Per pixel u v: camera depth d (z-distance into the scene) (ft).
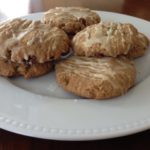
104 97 0.55
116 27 0.67
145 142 0.51
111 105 0.55
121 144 0.50
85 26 0.76
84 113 0.53
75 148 0.50
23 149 0.50
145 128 0.49
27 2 1.02
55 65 0.65
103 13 0.90
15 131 0.49
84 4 1.02
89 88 0.56
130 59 0.68
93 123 0.51
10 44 0.64
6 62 0.64
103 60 0.62
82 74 0.59
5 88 0.60
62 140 0.49
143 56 0.71
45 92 0.62
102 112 0.53
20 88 0.60
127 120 0.51
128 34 0.66
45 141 0.51
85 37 0.66
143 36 0.75
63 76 0.61
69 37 0.74
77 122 0.51
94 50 0.63
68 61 0.64
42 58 0.63
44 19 0.78
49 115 0.52
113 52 0.62
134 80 0.61
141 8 0.99
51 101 0.56
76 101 0.55
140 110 0.53
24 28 0.68
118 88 0.56
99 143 0.51
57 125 0.50
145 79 0.62
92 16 0.78
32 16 0.87
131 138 0.51
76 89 0.58
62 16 0.77
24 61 0.64
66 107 0.54
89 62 0.62
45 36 0.65
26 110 0.54
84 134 0.48
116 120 0.51
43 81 0.64
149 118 0.51
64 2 1.02
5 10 0.97
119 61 0.63
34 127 0.49
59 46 0.64
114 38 0.64
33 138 0.52
